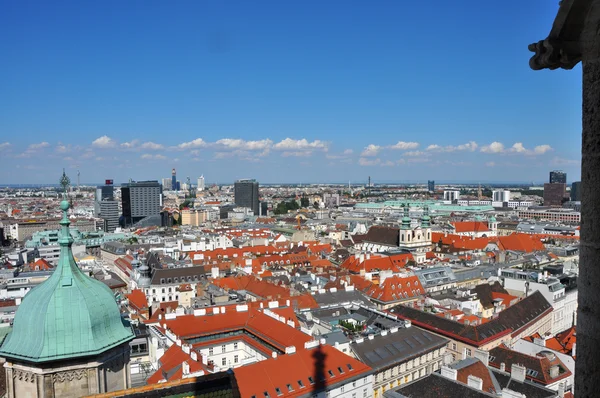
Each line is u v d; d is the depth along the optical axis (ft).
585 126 43.47
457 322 435.12
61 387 140.87
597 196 42.19
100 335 145.07
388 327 429.38
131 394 135.54
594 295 42.63
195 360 308.40
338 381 315.78
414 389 284.00
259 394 287.48
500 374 314.55
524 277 609.83
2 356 142.00
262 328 398.42
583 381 44.09
